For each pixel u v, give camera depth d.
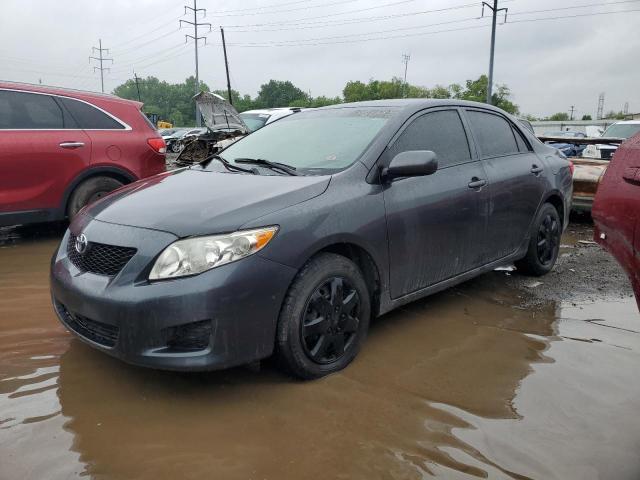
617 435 2.43
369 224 3.10
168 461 2.22
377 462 2.24
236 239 2.60
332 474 2.16
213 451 2.29
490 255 4.14
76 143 5.70
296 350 2.77
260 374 2.94
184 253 2.55
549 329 3.64
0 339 3.30
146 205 2.97
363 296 3.10
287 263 2.70
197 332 2.55
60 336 3.37
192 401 2.67
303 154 3.54
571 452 2.31
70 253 3.05
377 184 3.26
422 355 3.21
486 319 3.79
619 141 9.02
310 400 2.69
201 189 3.12
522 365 3.10
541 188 4.59
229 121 13.84
